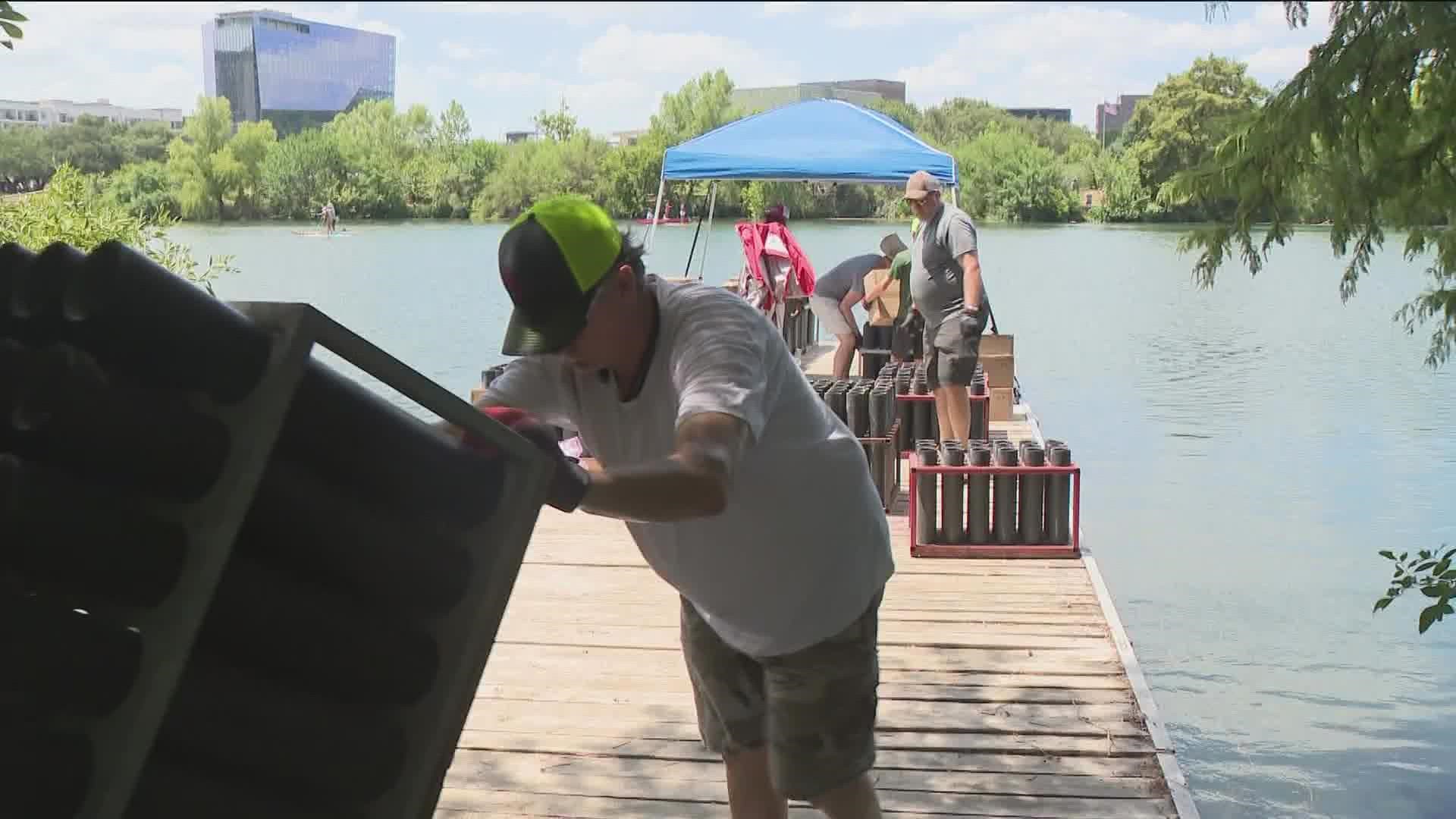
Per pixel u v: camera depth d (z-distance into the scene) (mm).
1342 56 2902
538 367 2518
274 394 1801
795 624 2621
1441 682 6180
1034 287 32531
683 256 27047
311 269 22688
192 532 1813
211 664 1981
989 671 4957
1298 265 35531
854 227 42031
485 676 4949
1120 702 4625
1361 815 4727
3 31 4820
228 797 2012
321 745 2008
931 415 9039
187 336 1746
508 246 2189
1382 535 9320
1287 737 5492
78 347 1779
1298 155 3148
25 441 1762
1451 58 2812
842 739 2711
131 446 1729
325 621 2008
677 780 4035
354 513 2021
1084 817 3752
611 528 7328
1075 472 6574
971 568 6457
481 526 2098
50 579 1787
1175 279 34062
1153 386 17250
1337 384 17078
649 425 2398
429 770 2080
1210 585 8031
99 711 1784
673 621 5609
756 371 2254
